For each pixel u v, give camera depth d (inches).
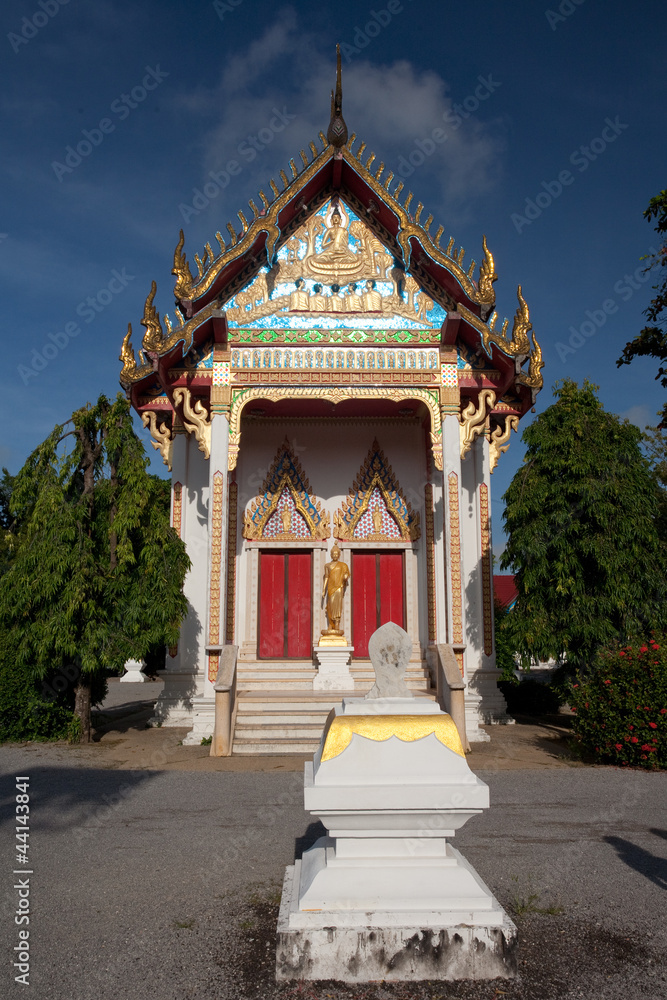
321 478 697.6
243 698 555.5
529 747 515.2
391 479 699.4
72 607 514.9
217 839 277.4
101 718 692.1
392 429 706.2
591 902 212.2
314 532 687.7
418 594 682.2
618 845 269.1
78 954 179.5
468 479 697.0
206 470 685.3
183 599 582.9
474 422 598.5
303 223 615.8
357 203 623.8
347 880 167.5
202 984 163.3
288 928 163.6
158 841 275.0
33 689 545.0
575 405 608.4
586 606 557.6
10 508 572.7
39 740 543.8
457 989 158.7
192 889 223.3
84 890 223.5
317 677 614.5
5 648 552.7
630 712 441.1
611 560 553.0
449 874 169.0
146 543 565.9
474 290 583.2
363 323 597.0
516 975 162.4
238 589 674.8
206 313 561.9
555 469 590.6
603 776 404.5
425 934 162.6
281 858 252.7
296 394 580.4
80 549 534.9
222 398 574.2
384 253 612.7
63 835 284.7
